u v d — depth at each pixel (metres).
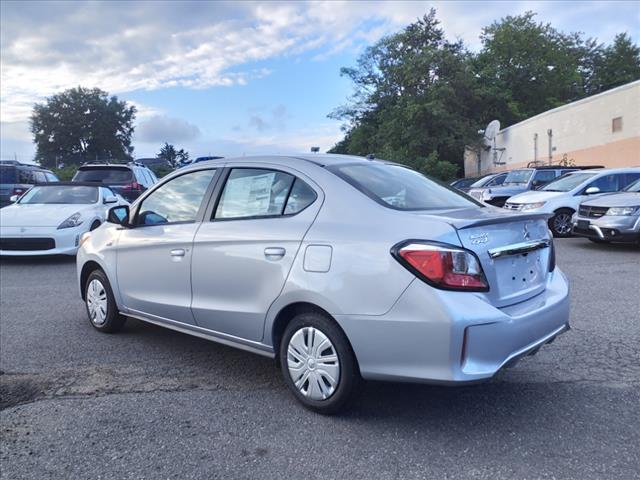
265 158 4.04
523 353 3.16
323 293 3.27
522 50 50.38
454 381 2.91
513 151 33.69
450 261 2.95
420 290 2.96
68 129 68.81
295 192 3.71
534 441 3.10
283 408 3.59
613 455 2.92
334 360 3.33
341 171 3.71
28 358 4.59
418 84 42.66
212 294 4.02
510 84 49.81
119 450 3.07
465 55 46.31
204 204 4.23
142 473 2.84
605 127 23.05
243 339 3.87
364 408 3.57
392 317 3.04
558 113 27.14
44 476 2.81
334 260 3.26
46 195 10.73
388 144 43.12
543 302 3.43
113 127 71.44
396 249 3.05
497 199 16.22
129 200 13.63
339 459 2.95
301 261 3.41
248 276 3.72
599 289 6.79
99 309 5.28
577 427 3.25
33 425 3.37
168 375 4.20
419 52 43.09
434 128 41.41
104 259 5.06
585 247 10.55
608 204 9.90
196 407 3.62
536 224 3.66
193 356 4.64
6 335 5.26
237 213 3.99
